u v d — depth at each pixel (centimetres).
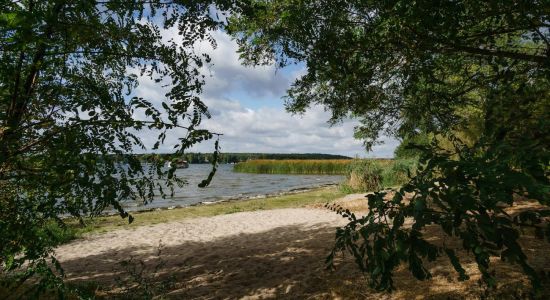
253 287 492
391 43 301
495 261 411
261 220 1145
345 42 307
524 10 266
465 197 129
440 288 372
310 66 319
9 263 225
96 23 238
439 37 291
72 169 205
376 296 392
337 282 452
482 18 280
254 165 5669
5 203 220
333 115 429
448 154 170
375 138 438
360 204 1226
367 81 335
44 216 224
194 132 209
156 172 224
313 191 2170
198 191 2625
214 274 572
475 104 364
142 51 279
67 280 587
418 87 349
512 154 146
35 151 243
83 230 1087
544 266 371
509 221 130
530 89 252
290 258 615
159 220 1293
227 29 300
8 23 174
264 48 427
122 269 654
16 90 245
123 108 255
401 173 1502
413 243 139
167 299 464
